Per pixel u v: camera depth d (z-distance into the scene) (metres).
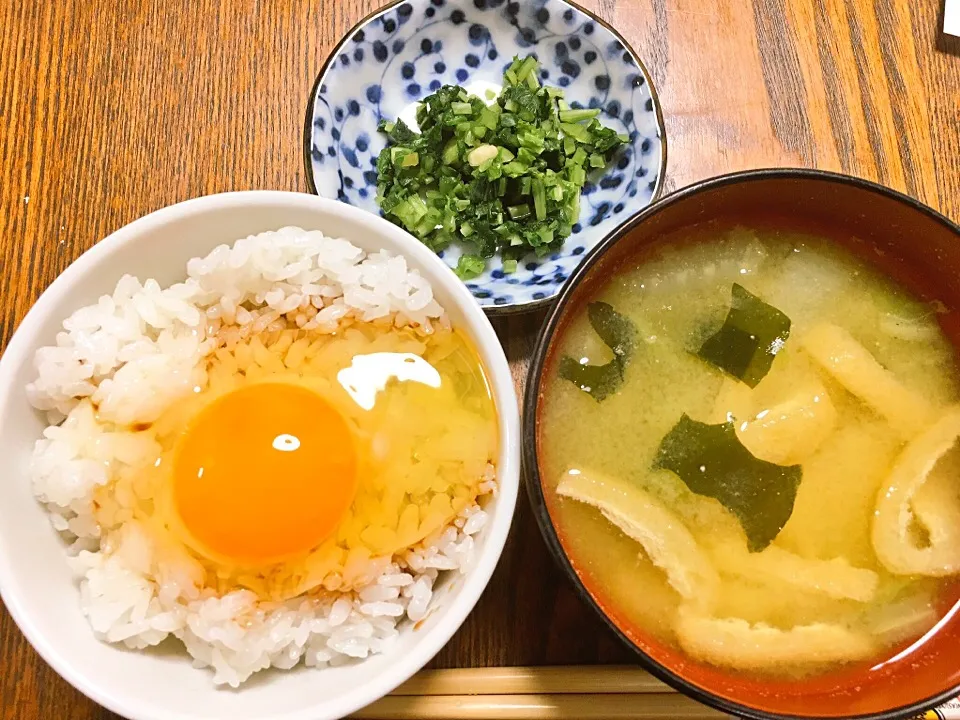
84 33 0.24
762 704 0.16
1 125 0.23
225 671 0.17
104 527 0.18
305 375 0.19
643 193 0.23
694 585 0.17
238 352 0.19
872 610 0.17
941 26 0.25
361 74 0.24
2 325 0.22
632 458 0.18
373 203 0.25
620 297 0.18
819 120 0.24
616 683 0.19
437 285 0.18
